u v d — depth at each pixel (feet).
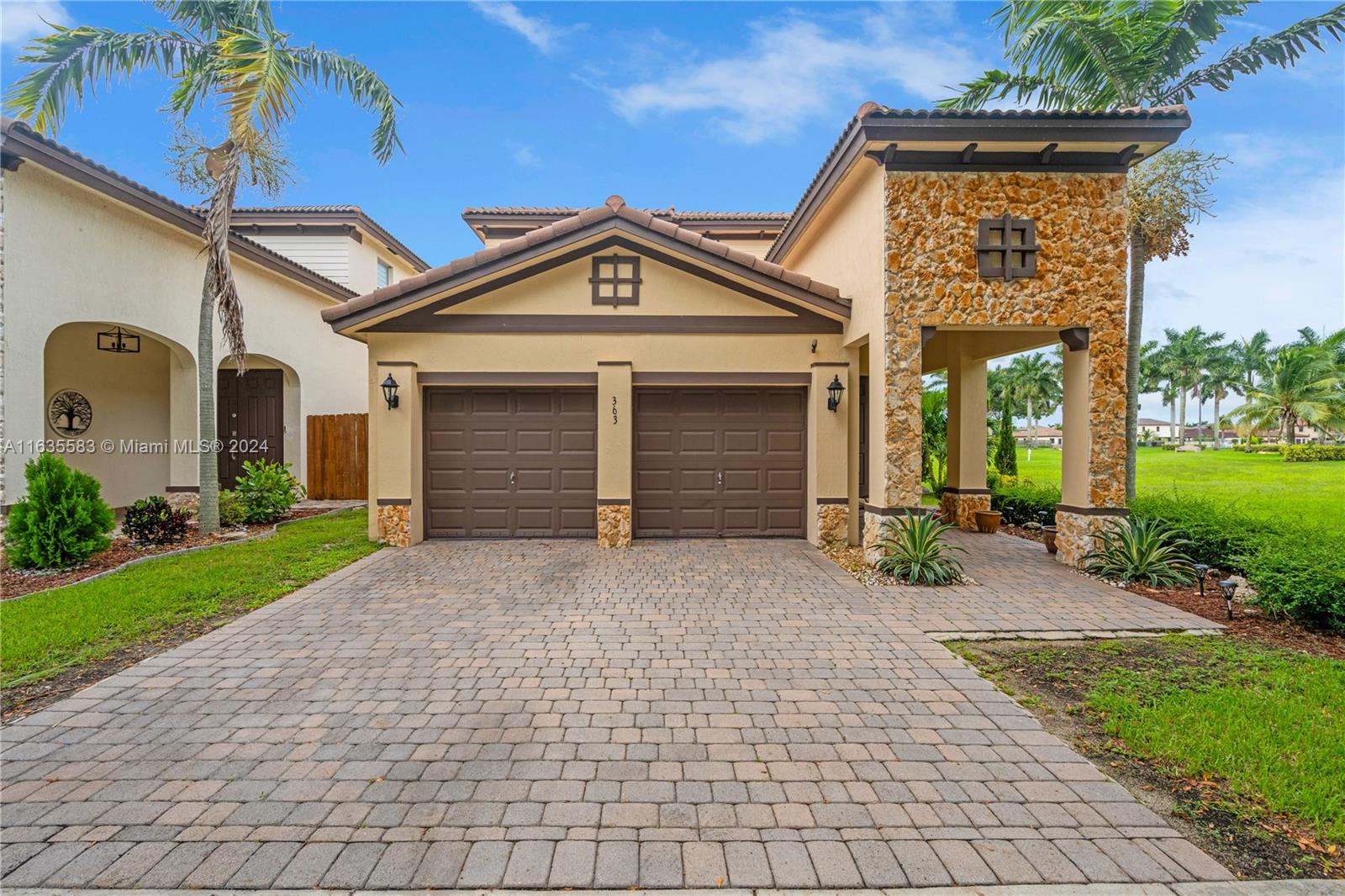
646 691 14.29
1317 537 21.80
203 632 18.20
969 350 38.37
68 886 8.19
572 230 30.42
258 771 10.87
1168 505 28.86
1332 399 131.23
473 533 32.76
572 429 32.86
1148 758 11.31
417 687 14.44
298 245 57.57
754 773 10.85
